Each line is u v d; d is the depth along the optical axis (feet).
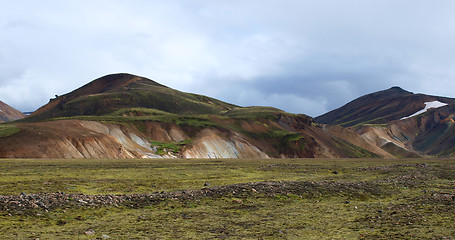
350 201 105.29
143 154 441.68
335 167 262.47
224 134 598.75
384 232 68.95
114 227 69.67
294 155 634.84
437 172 203.10
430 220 78.95
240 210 88.63
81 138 386.93
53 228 67.31
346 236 66.33
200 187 129.29
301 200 103.40
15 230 64.23
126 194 104.22
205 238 63.72
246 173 198.59
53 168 197.36
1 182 124.98
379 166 271.69
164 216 80.12
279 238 64.59
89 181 138.41
